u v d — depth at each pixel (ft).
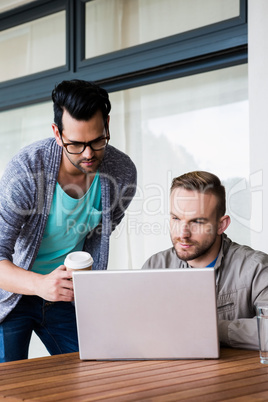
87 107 6.06
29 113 12.82
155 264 6.73
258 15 8.96
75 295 4.91
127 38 11.09
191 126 10.55
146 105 11.11
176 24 10.43
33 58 12.48
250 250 6.33
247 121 9.91
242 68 9.98
